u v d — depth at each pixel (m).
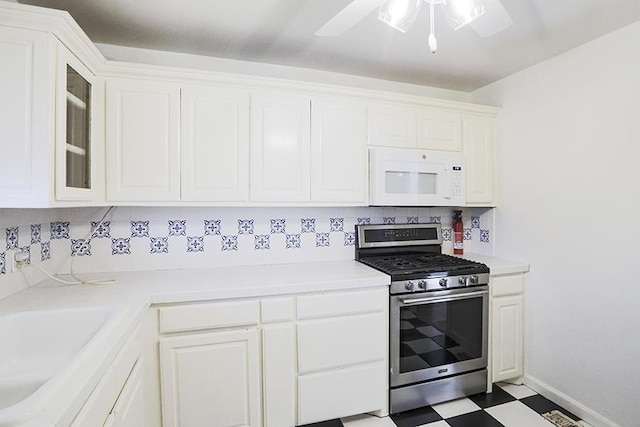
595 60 1.92
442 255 2.56
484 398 2.19
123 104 1.75
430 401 2.07
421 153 2.30
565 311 2.08
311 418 1.84
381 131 2.25
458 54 2.12
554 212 2.15
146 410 1.58
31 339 1.29
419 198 2.30
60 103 1.31
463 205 2.45
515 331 2.30
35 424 0.67
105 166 1.73
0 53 1.21
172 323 1.61
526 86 2.34
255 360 1.74
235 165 1.94
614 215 1.83
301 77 2.36
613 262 1.84
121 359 1.16
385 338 1.97
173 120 1.83
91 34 1.85
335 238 2.49
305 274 2.00
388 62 2.25
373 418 1.98
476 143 2.52
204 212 2.19
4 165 1.22
